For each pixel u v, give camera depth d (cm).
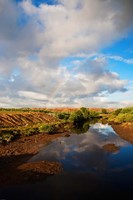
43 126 4222
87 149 2827
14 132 3656
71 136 3981
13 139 3284
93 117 9794
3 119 5853
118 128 4872
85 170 1934
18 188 1543
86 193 1445
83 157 2405
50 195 1423
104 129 5112
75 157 2403
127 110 8188
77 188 1530
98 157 2400
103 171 1902
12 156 2392
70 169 1966
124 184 1589
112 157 2380
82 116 8088
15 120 6244
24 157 2384
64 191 1489
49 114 8681
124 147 2895
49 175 1806
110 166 2044
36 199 1365
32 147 2895
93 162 2197
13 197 1400
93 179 1705
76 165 2091
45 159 2314
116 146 2969
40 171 1903
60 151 2711
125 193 1432
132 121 5628
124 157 2369
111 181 1655
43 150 2759
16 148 2781
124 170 1917
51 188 1539
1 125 5269
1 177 1759
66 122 6562
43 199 1366
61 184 1612
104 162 2189
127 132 4094
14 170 1928
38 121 7094
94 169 1966
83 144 3183
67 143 3266
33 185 1595
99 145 3095
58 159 2322
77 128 5350
